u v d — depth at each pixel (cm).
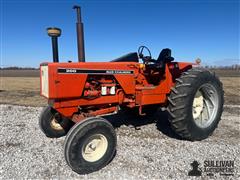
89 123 320
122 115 629
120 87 418
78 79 357
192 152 388
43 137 462
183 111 400
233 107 776
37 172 323
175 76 475
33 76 3809
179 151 391
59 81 339
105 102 400
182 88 404
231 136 472
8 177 309
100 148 336
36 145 420
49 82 333
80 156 315
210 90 460
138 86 445
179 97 401
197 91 421
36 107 768
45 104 858
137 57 472
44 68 351
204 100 475
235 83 1778
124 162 353
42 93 367
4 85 1889
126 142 430
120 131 496
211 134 469
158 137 460
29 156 372
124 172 324
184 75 425
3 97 1075
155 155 375
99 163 329
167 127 528
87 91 377
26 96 1120
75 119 368
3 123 562
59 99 350
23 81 2472
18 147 410
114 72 400
